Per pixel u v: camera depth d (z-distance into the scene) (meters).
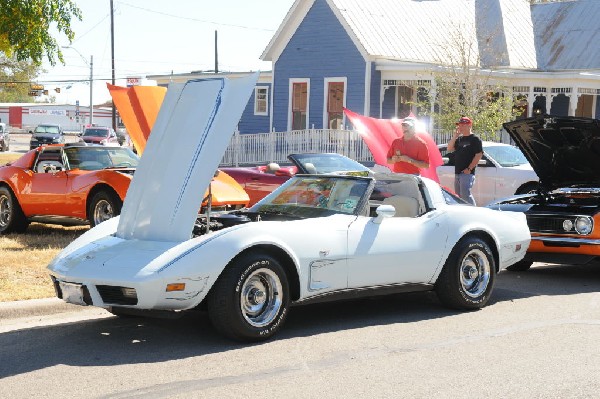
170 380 5.33
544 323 7.15
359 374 5.50
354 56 28.19
